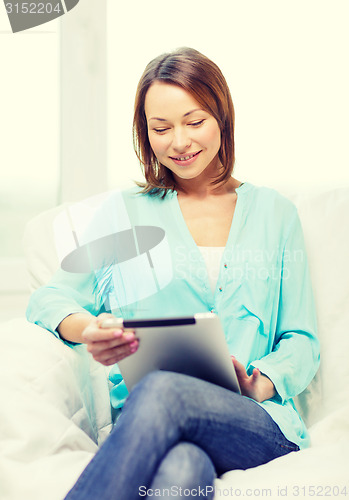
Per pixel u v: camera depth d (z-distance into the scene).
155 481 0.72
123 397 1.25
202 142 1.18
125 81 2.05
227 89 1.25
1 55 2.02
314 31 2.05
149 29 2.04
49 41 2.04
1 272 2.00
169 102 1.16
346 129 2.06
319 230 1.42
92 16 2.02
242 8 2.04
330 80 2.05
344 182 2.06
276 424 1.03
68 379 1.08
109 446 0.75
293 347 1.18
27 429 0.94
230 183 1.35
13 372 1.01
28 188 2.05
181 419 0.80
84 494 0.72
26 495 0.87
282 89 2.06
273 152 2.06
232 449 0.91
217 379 0.97
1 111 2.03
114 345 0.93
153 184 1.33
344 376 1.30
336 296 1.36
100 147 2.05
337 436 1.19
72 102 2.03
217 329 0.89
